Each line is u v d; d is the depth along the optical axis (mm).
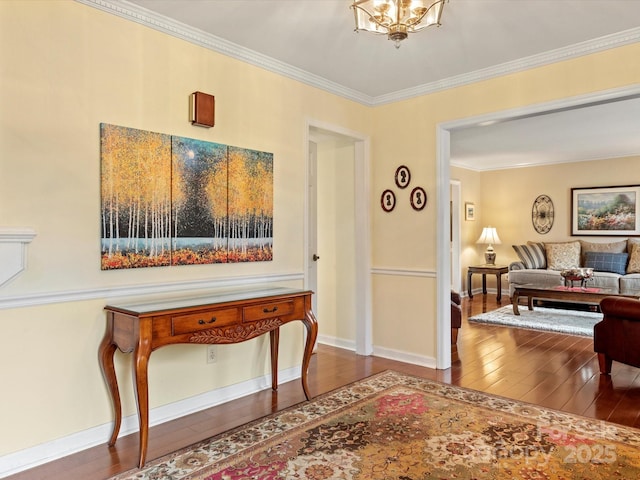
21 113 2129
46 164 2207
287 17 2623
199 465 2143
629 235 6867
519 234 8008
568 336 4832
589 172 7258
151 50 2629
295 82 3504
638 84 2779
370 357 4117
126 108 2516
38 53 2184
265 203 3264
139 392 2137
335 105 3865
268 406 2908
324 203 4578
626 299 3361
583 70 3002
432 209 3801
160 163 2648
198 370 2871
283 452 2260
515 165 7980
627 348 3291
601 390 3172
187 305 2379
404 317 3984
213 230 2920
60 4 2256
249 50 3092
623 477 2004
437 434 2453
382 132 4160
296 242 3523
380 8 2072
